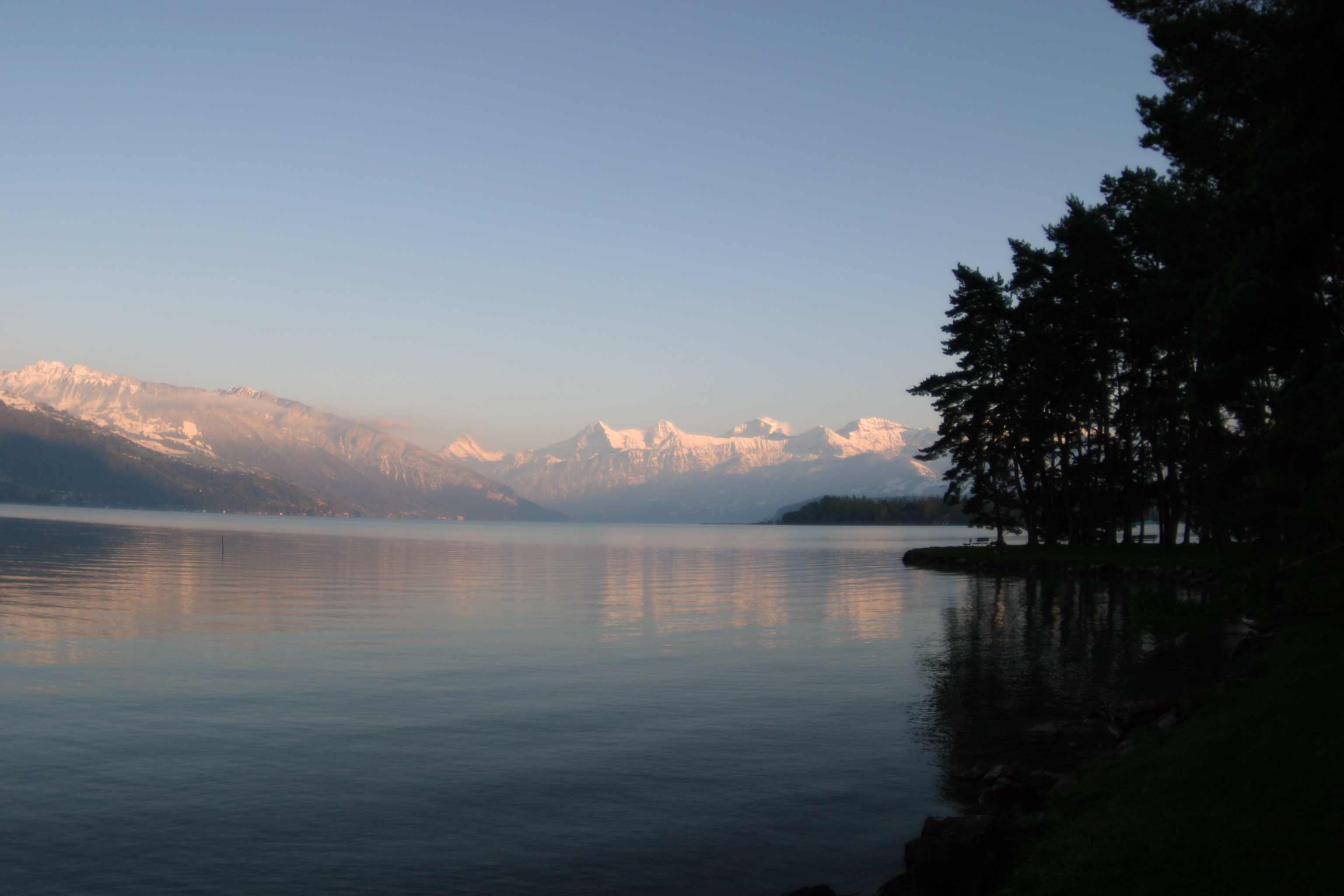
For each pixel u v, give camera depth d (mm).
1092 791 13047
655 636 35469
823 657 30141
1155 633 27719
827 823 14422
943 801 15391
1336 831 9594
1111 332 65875
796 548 142125
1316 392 25578
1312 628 24250
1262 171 23188
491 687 24797
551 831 14023
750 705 22594
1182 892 8820
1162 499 71250
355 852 13133
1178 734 15336
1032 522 81500
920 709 22078
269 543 127750
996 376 78562
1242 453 35625
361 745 18734
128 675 25875
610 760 17750
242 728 20016
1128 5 26594
